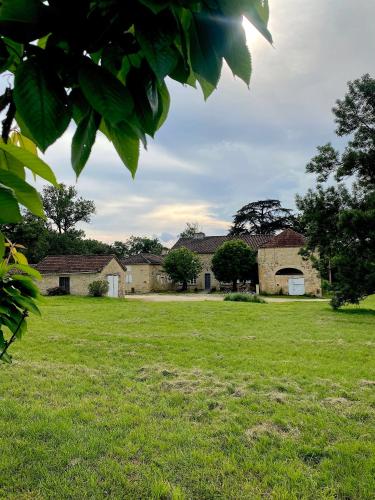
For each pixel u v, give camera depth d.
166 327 11.20
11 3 0.50
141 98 0.64
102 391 5.18
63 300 21.36
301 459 3.44
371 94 15.22
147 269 35.22
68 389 5.23
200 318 13.44
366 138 15.62
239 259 31.06
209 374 6.09
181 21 0.59
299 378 5.86
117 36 0.58
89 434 3.85
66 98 0.53
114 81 0.54
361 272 15.43
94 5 0.55
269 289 30.12
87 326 11.21
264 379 5.81
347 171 15.91
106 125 0.70
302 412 4.48
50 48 0.54
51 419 4.18
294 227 47.81
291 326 11.57
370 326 11.58
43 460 3.35
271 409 4.57
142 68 0.65
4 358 1.32
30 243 29.69
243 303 20.11
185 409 4.58
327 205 16.22
